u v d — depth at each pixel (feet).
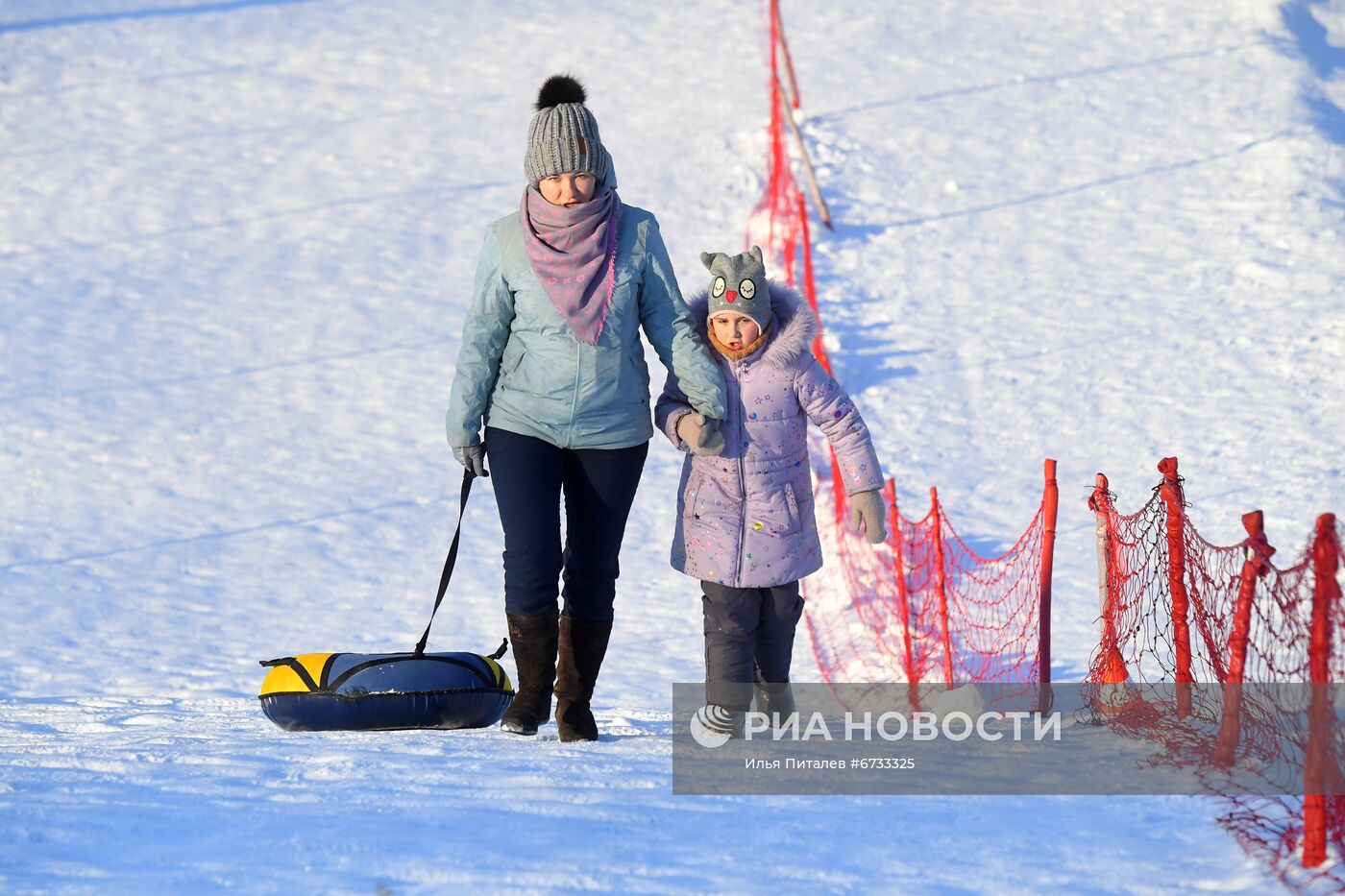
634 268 40.88
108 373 146.72
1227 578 56.49
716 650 42.19
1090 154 193.47
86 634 95.40
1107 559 49.88
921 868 26.58
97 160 200.34
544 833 28.50
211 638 95.35
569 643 42.57
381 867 25.99
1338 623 28.91
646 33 244.42
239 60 235.61
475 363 41.60
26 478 125.18
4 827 29.17
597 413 41.11
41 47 236.43
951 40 235.20
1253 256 160.66
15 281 166.71
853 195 184.65
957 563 101.81
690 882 25.34
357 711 45.98
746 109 210.38
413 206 188.75
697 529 41.91
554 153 39.99
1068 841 28.76
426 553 113.19
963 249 169.99
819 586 103.76
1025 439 128.16
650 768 36.01
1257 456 118.11
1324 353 137.59
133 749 40.11
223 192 192.24
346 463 130.31
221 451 131.75
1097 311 152.87
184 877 25.52
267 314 160.56
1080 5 245.86
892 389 139.33
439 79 229.86
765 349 41.60
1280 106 201.26
